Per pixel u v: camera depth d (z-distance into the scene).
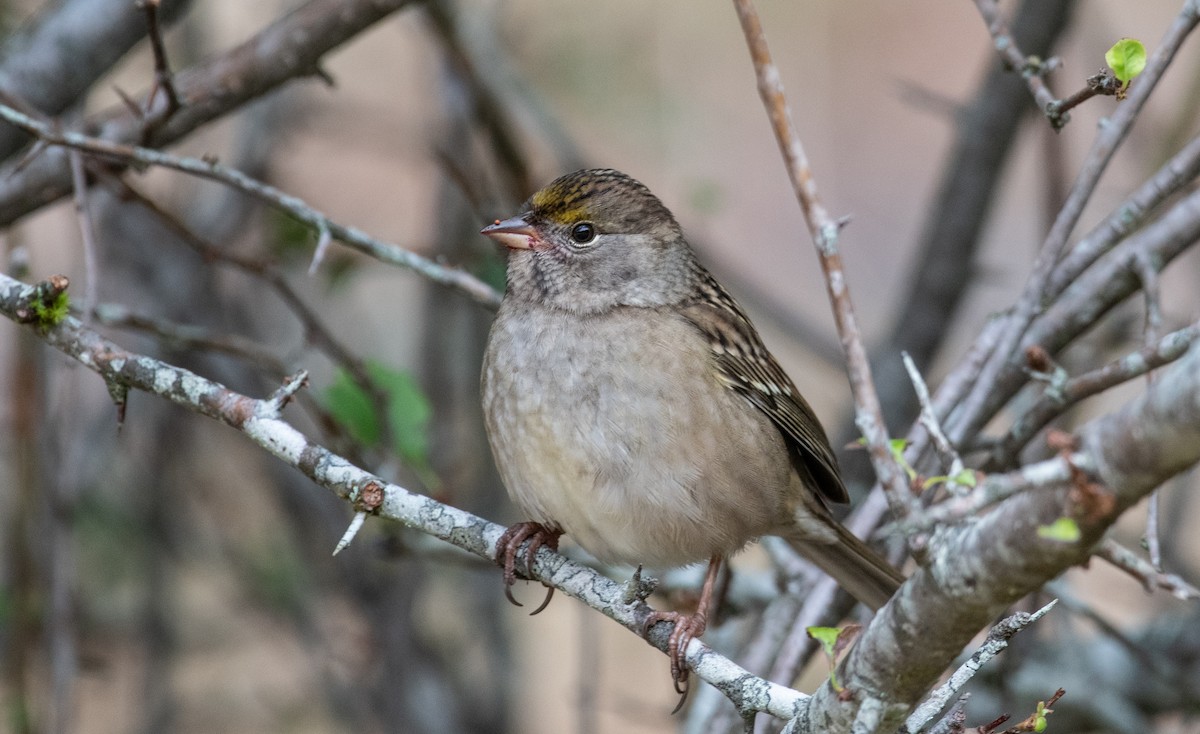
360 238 8.51
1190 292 13.43
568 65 13.43
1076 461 4.23
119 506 12.55
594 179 8.58
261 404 6.37
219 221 12.40
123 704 12.64
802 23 14.96
